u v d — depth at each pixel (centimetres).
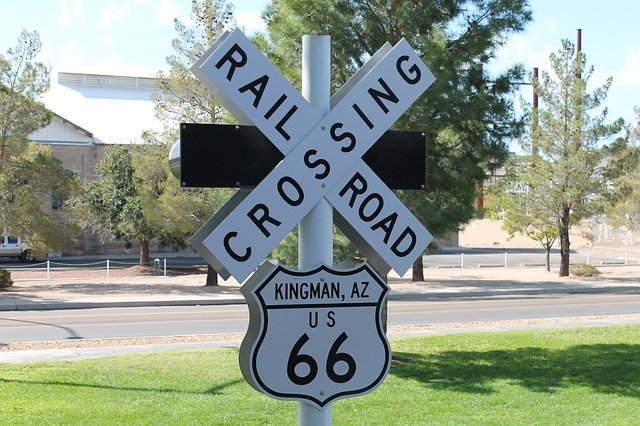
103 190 3550
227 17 2561
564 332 1394
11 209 2541
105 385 888
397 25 1047
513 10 1086
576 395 846
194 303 2322
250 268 359
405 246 381
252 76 362
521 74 1159
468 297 2575
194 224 2731
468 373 973
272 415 739
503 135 1121
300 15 1025
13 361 1102
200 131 366
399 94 380
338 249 1009
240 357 372
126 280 3027
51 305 2202
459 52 1080
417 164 397
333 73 1042
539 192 3122
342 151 371
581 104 2981
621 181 3045
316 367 370
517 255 4897
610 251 5216
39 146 2645
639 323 1597
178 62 2575
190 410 756
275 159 375
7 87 2542
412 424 714
